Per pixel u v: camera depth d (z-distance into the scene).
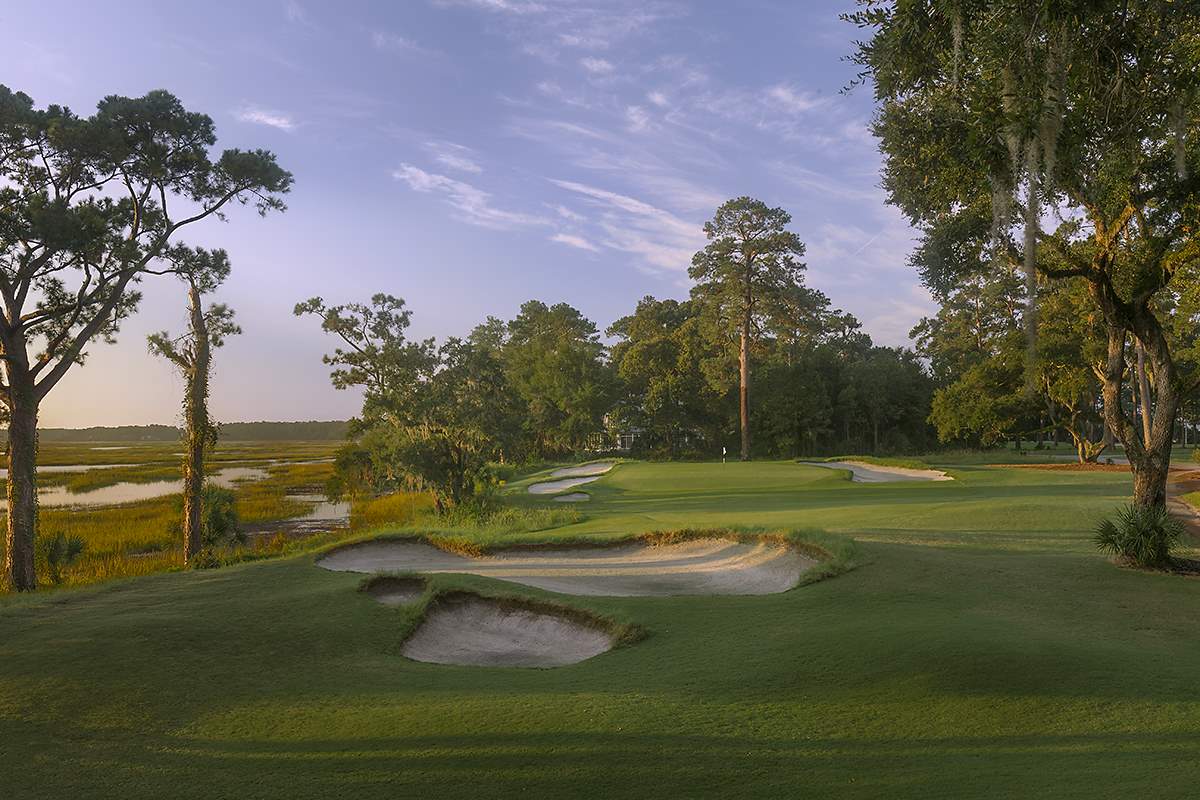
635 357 86.56
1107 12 8.71
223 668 8.73
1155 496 14.73
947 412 53.41
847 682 7.69
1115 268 16.70
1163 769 5.51
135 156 23.94
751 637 9.69
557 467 70.69
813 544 15.46
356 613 11.38
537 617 12.11
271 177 26.36
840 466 51.28
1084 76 9.75
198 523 26.53
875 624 9.68
